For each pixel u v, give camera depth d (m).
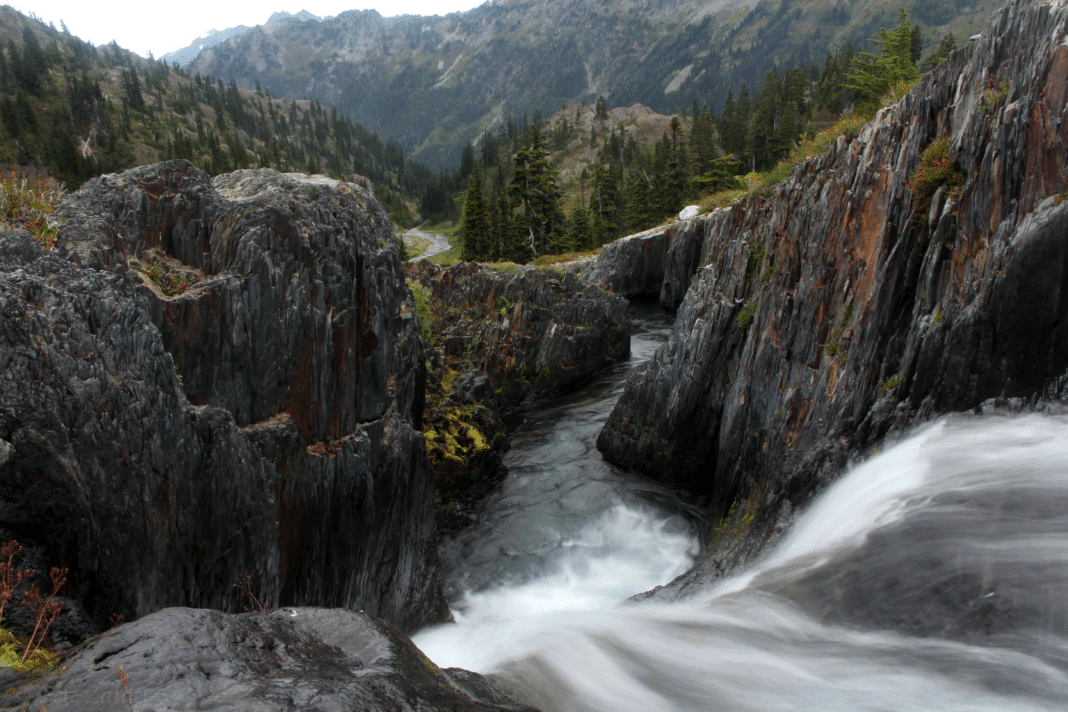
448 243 122.44
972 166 9.79
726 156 70.06
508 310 30.20
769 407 14.32
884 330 10.86
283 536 8.28
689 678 6.66
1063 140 8.37
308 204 9.51
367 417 10.64
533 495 18.77
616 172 110.12
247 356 8.06
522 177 70.12
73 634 4.76
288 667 3.85
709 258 40.28
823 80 89.38
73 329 5.73
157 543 6.19
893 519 8.28
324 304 9.30
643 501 17.92
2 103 130.00
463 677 4.86
